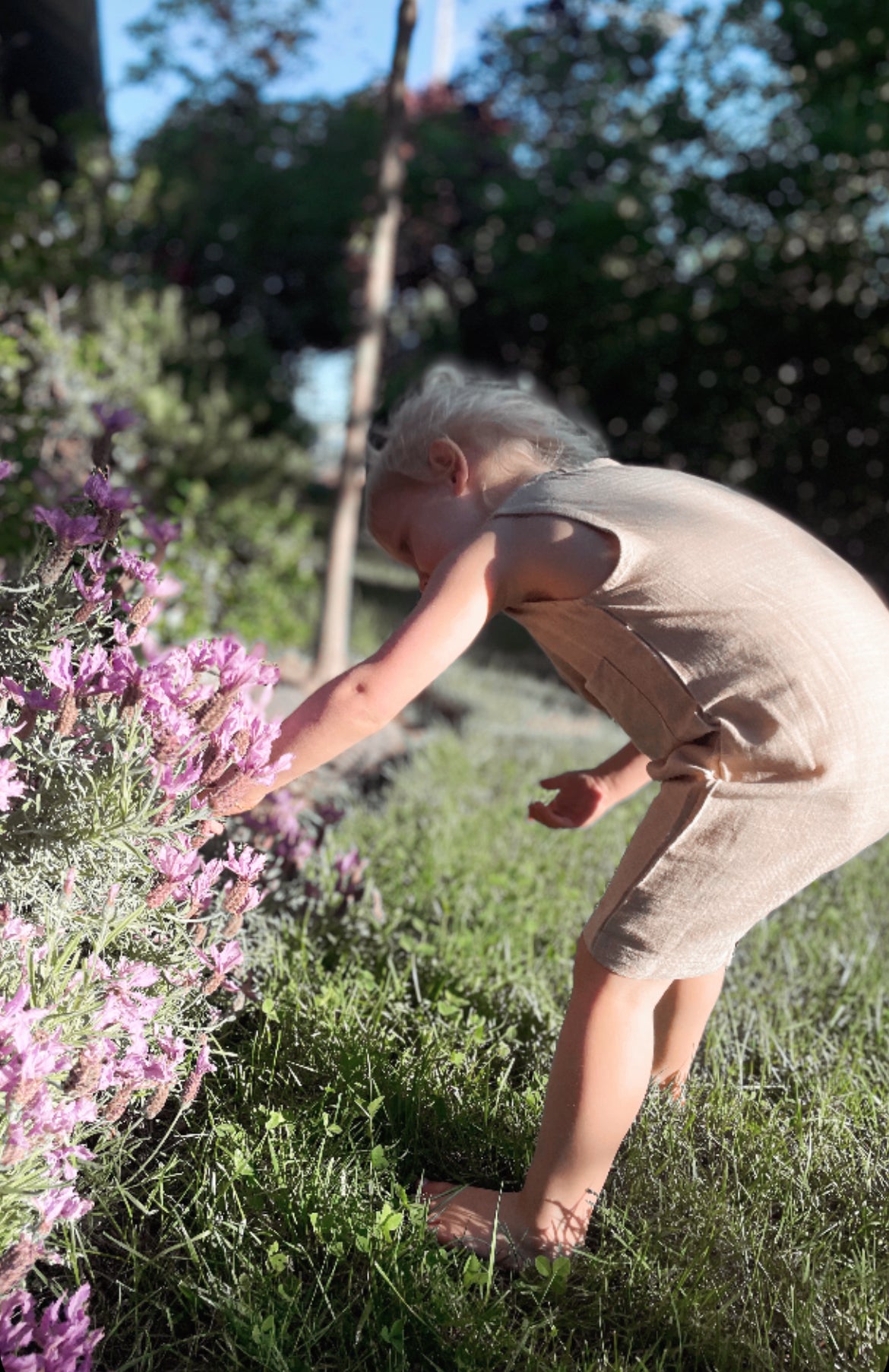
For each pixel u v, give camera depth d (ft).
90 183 26.84
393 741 19.27
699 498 6.25
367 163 54.85
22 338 19.83
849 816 5.77
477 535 6.08
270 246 58.54
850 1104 7.41
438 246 54.54
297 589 27.30
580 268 43.11
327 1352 5.23
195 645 5.80
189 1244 5.49
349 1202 5.98
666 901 5.87
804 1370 5.32
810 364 40.06
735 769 5.75
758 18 38.37
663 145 41.91
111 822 5.28
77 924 5.69
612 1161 6.32
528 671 31.01
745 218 40.16
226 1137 6.31
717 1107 7.17
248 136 58.49
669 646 5.86
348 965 8.87
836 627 5.75
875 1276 5.82
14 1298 4.53
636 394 43.19
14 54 25.53
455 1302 5.38
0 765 5.08
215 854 8.25
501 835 13.94
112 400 27.66
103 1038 5.03
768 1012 9.18
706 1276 5.82
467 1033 7.86
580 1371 5.24
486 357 49.52
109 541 6.13
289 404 50.49
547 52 49.57
